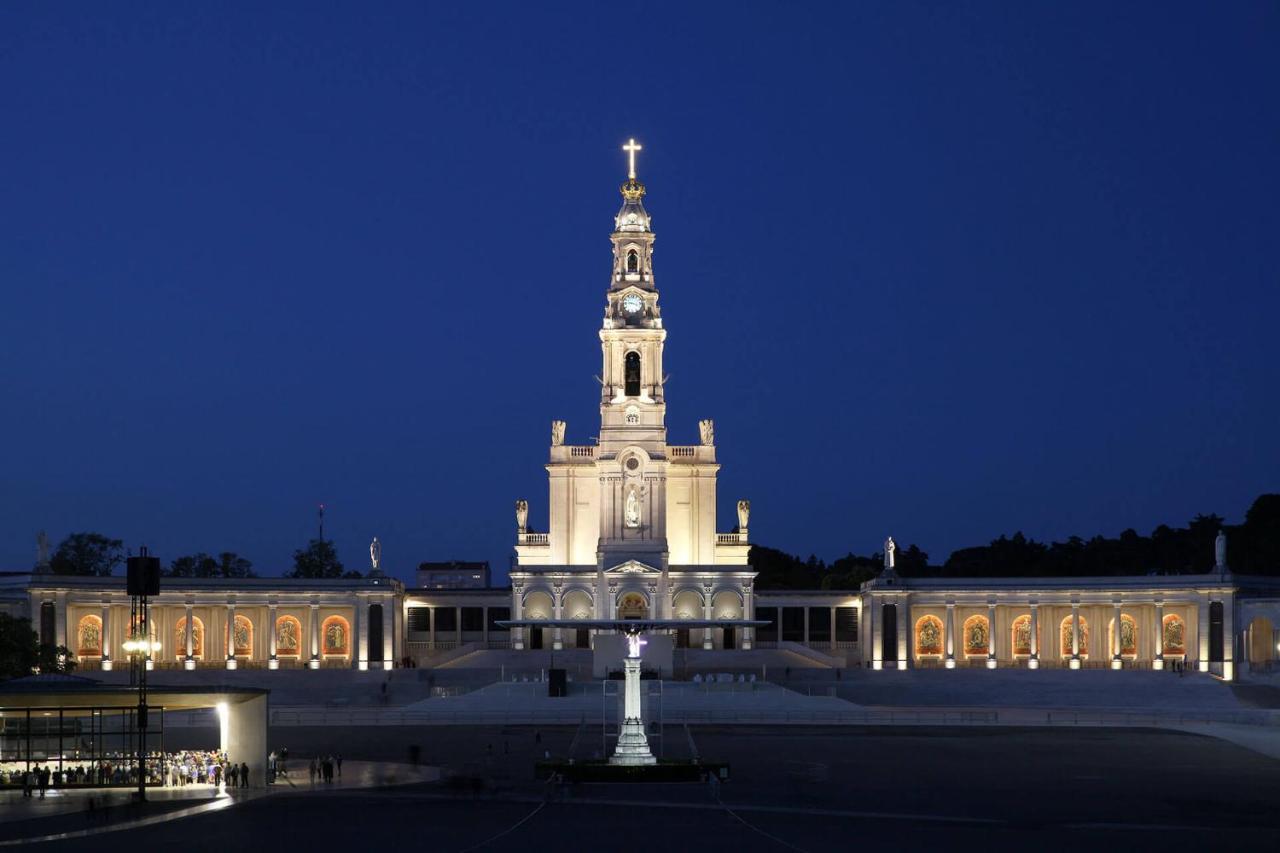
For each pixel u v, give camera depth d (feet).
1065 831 294.05
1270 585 648.79
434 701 540.93
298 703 585.63
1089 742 447.01
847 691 588.91
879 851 272.92
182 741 455.22
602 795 340.39
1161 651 644.69
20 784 355.56
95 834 290.97
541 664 637.30
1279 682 593.01
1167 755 414.00
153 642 519.60
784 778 368.07
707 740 453.17
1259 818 309.83
